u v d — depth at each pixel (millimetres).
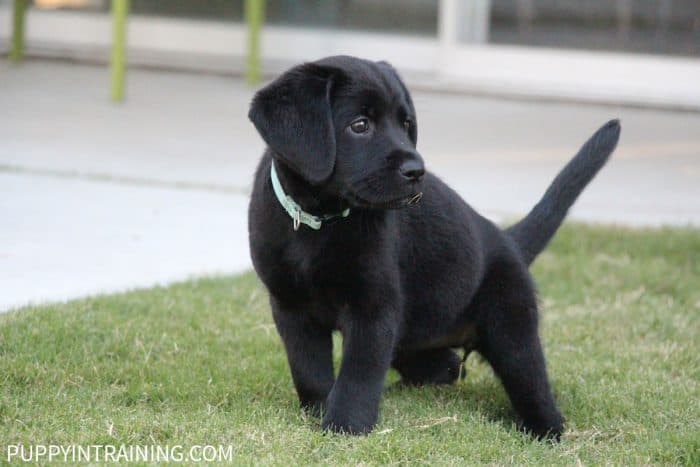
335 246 6762
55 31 24469
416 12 22000
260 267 7012
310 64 6852
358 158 6695
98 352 8281
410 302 7438
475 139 18141
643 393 8172
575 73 21094
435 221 7461
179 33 23672
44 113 18969
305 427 6969
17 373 7602
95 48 24234
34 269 10523
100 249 11367
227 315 9484
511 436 7258
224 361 8391
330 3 22469
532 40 21328
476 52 21734
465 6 21641
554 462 6844
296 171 6668
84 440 6477
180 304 9641
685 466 6883
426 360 8406
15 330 8398
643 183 15766
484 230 7871
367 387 6922
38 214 12562
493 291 7656
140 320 9109
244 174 15203
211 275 10672
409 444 6754
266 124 6707
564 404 8016
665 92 20516
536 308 7781
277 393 7789
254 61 22031
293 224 6785
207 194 14023
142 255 11273
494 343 7664
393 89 6922
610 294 10914
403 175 6605
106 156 15930
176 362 8273
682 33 20297
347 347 6961
